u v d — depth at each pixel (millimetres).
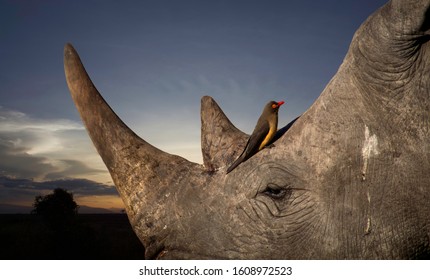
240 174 4215
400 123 3648
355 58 3752
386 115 3676
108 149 4387
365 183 3764
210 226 4180
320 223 3906
